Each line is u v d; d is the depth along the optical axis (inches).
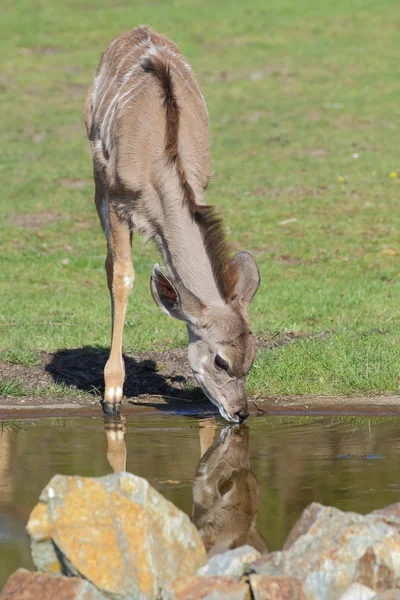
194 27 2694.4
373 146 1877.5
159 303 692.7
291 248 1378.0
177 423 712.4
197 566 432.1
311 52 2497.5
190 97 767.7
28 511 507.8
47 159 1840.6
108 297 1150.3
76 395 791.1
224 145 1893.5
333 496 531.2
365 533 424.8
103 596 404.8
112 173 749.3
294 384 787.4
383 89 2219.5
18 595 399.2
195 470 587.2
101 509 432.5
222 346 677.3
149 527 426.3
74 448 639.1
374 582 413.7
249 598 402.0
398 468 583.8
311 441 652.7
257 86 2255.2
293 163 1793.8
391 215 1515.7
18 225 1508.4
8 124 2031.3
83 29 2677.2
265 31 2674.7
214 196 1624.0
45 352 897.5
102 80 838.5
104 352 900.0
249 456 616.1
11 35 2632.9
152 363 866.8
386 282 1201.4
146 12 2824.8
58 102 2176.4
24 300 1121.4
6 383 799.1
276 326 968.9
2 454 620.7
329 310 1040.8
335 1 2950.3
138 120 736.3
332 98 2166.6
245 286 689.0
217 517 508.4
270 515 508.4
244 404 684.7
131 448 639.1
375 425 694.5
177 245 700.0
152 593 411.8
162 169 716.7
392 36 2628.0
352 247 1378.0
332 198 1601.9
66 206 1596.9
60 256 1363.2
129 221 751.1
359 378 788.6
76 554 420.5
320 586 407.8
